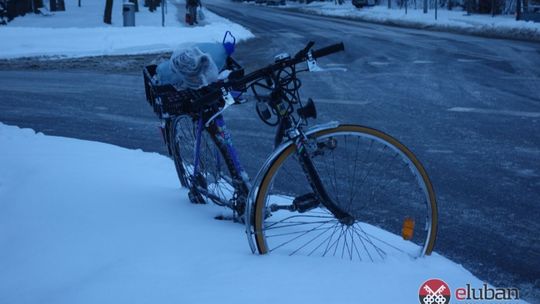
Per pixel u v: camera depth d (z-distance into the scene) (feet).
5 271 10.67
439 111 30.22
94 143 21.16
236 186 12.03
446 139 24.08
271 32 91.71
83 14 115.55
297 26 105.81
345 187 17.34
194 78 11.35
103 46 61.87
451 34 84.33
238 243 11.07
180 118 13.58
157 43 63.05
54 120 28.76
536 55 56.39
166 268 9.98
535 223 14.75
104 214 12.82
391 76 44.04
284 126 10.48
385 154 21.11
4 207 13.92
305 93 36.58
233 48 12.25
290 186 17.57
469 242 13.56
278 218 12.46
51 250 11.12
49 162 17.42
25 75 46.06
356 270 9.91
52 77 44.91
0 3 101.40
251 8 194.70
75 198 13.96
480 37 78.48
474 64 50.49
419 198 16.55
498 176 18.92
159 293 9.13
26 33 64.64
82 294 9.25
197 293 9.08
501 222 14.82
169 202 13.67
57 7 127.65
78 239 11.50
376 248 11.10
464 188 17.66
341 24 111.04
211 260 10.21
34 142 20.94
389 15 123.95
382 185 17.65
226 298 8.89
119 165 17.56
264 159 21.58
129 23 85.10
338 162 20.02
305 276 9.59
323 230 11.89
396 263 10.41
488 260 12.59
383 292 9.19
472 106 31.55
